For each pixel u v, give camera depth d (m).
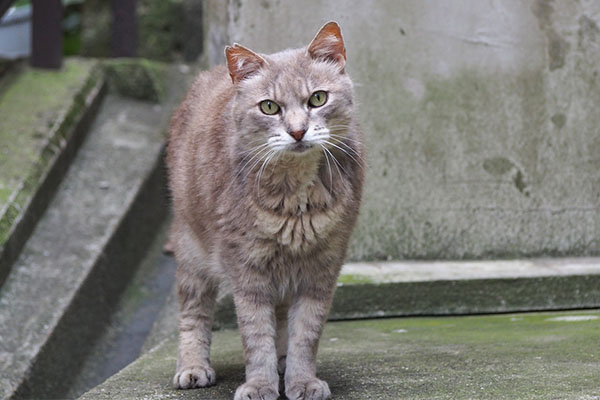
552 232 7.00
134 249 8.46
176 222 4.85
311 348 4.13
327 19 6.61
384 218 6.83
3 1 9.37
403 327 5.92
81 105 9.50
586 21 6.88
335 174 4.06
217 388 4.34
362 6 6.64
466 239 6.91
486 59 6.82
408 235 6.87
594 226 7.03
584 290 6.42
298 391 3.92
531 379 4.06
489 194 6.91
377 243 6.84
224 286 4.62
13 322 6.27
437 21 6.74
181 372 4.43
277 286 4.18
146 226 8.95
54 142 8.48
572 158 6.96
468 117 6.84
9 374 5.62
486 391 3.89
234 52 4.14
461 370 4.37
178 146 4.97
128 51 11.07
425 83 6.78
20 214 7.25
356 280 6.30
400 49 6.73
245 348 4.10
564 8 6.86
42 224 7.80
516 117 6.88
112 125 9.92
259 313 4.11
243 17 6.52
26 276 6.94
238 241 4.05
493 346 4.98
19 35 11.33
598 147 6.99
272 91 4.04
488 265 6.72
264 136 4.04
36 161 7.99
